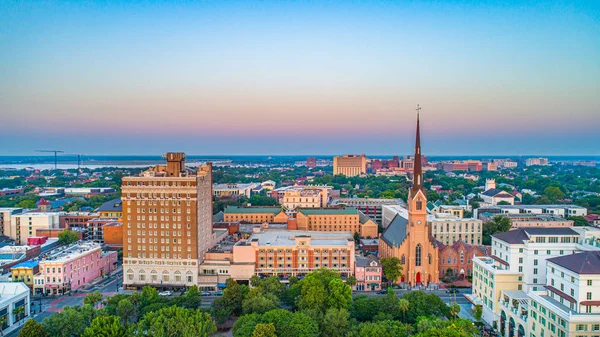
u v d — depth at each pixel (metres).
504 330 162.25
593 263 132.88
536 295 144.00
